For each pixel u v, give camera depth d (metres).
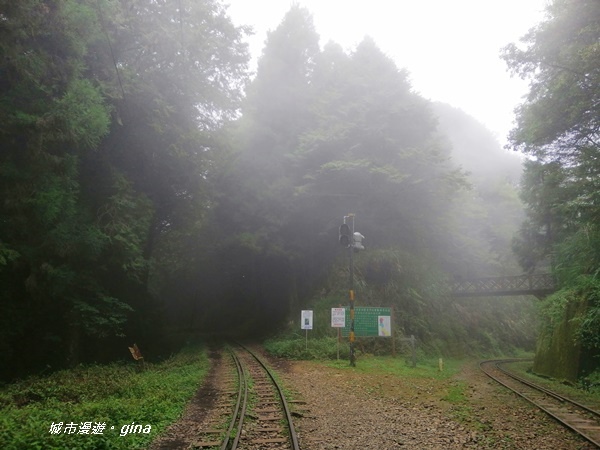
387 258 31.27
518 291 33.53
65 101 14.35
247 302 50.22
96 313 20.70
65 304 20.06
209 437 9.18
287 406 11.70
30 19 12.70
